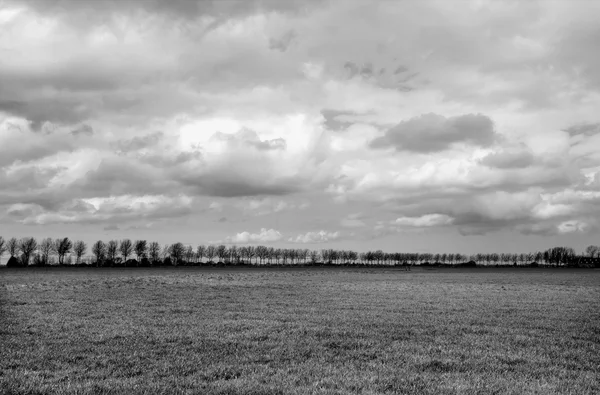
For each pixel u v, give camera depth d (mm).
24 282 58844
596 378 13805
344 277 90812
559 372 14352
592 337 20812
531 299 39656
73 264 185000
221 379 12852
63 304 30750
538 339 19891
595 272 146000
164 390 11539
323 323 23672
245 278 77438
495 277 98812
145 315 25719
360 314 27625
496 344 18688
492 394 11828
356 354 16422
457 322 24750
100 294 39188
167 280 64125
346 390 11922
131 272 114062
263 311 28625
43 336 18734
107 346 16938
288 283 62188
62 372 13250
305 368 14297
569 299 40000
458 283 68750
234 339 18750
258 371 13820
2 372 13109
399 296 41469
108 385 11867
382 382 12789
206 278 73750
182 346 17250
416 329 22125
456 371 14312
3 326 21031
